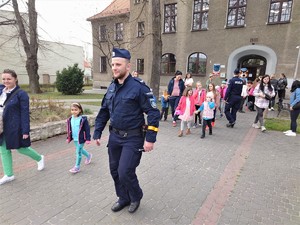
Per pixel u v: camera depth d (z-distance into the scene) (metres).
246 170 4.25
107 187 3.47
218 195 3.33
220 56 16.62
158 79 12.16
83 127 3.90
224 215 2.85
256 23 14.96
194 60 18.00
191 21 17.59
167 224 2.66
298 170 4.31
